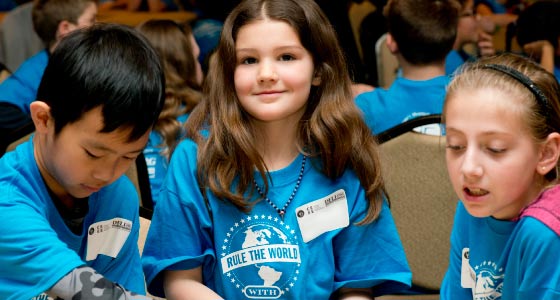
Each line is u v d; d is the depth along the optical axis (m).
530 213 1.31
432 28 2.67
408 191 2.13
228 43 1.52
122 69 1.21
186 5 4.96
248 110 1.51
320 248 1.55
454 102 1.33
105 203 1.44
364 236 1.58
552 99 1.33
